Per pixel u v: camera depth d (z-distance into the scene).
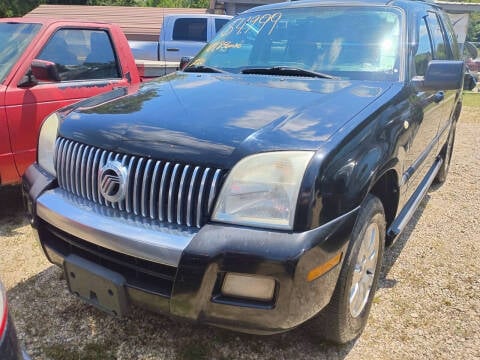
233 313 1.89
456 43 4.89
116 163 2.10
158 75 5.56
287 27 3.34
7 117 3.79
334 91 2.58
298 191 1.84
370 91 2.62
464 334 2.56
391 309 2.78
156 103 2.48
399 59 2.92
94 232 2.06
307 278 1.84
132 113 2.36
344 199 1.96
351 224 1.99
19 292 2.92
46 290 2.94
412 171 2.97
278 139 1.97
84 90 4.39
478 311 2.77
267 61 3.24
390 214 2.80
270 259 1.78
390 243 2.78
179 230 1.94
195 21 10.90
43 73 3.90
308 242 1.81
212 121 2.15
